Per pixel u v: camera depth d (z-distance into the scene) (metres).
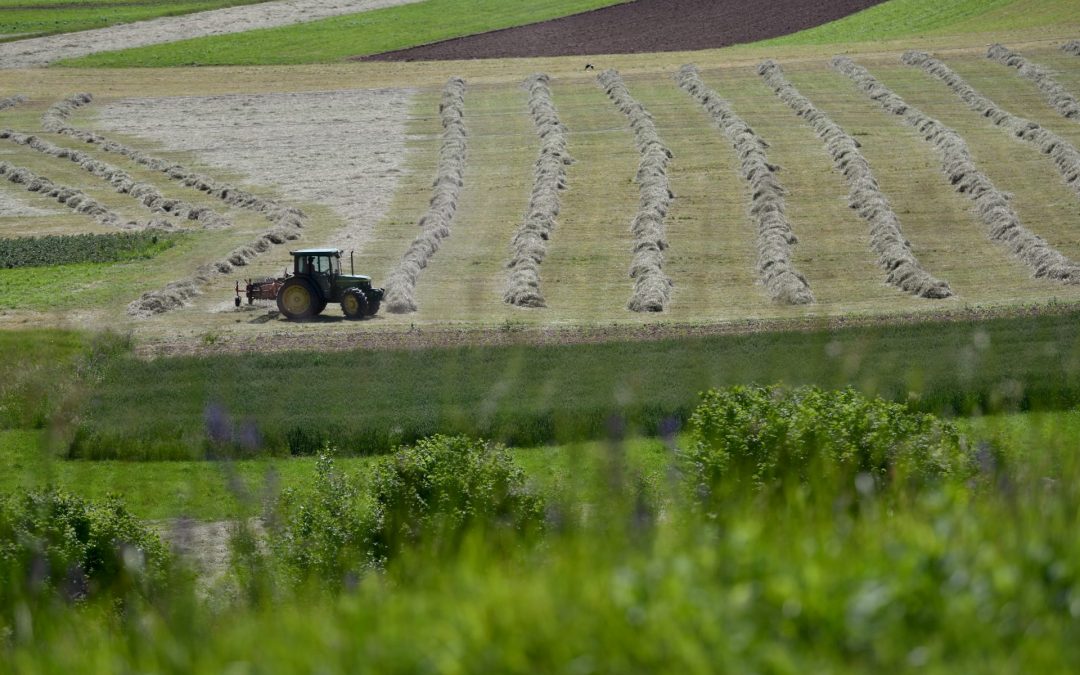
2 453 107.06
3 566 36.16
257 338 155.62
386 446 108.56
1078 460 29.20
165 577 36.22
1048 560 20.61
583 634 18.22
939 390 103.38
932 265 195.75
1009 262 195.88
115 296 186.50
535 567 24.53
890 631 17.84
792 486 28.89
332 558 53.41
